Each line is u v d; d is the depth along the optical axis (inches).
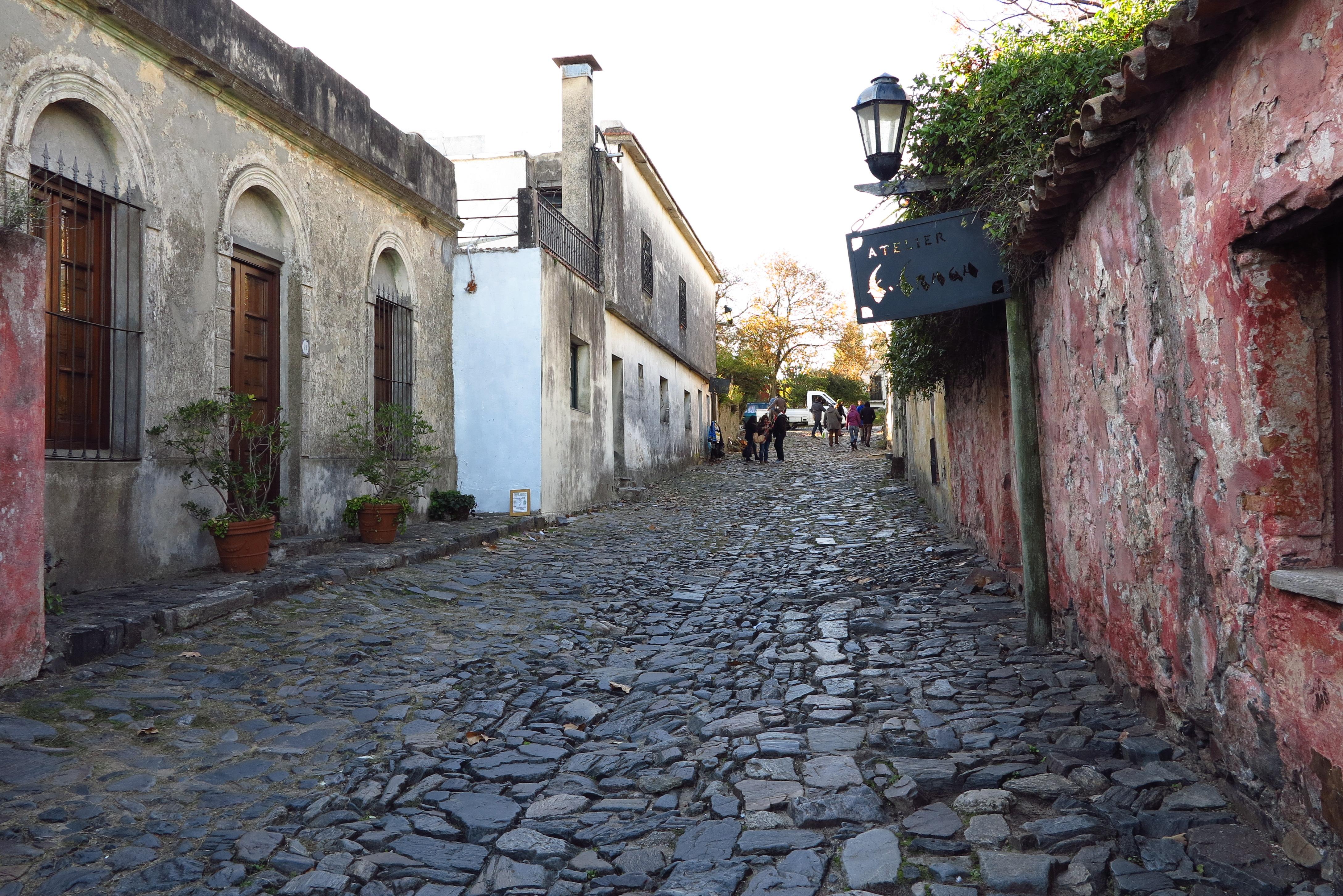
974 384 378.0
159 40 294.8
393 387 481.4
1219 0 112.7
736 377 1552.7
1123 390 180.5
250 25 350.0
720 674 239.9
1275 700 125.6
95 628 223.9
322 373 401.1
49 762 167.9
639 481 798.5
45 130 263.9
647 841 143.3
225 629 257.4
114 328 283.7
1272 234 120.8
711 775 169.5
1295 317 123.4
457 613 307.0
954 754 169.6
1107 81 150.6
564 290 592.1
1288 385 123.6
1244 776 135.2
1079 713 186.7
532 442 538.3
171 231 306.8
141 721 191.3
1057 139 185.9
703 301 1200.8
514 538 476.1
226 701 208.5
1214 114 130.6
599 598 342.3
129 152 287.9
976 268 253.4
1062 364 227.5
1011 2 315.6
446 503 502.0
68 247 271.9
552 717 208.1
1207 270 136.3
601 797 161.9
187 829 149.4
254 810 157.2
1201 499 146.2
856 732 185.8
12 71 243.9
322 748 187.2
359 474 410.0
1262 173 117.7
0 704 188.5
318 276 400.2
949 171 264.2
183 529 310.2
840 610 304.3
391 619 289.7
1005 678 217.3
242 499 319.3
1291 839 121.0
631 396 788.0
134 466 287.7
